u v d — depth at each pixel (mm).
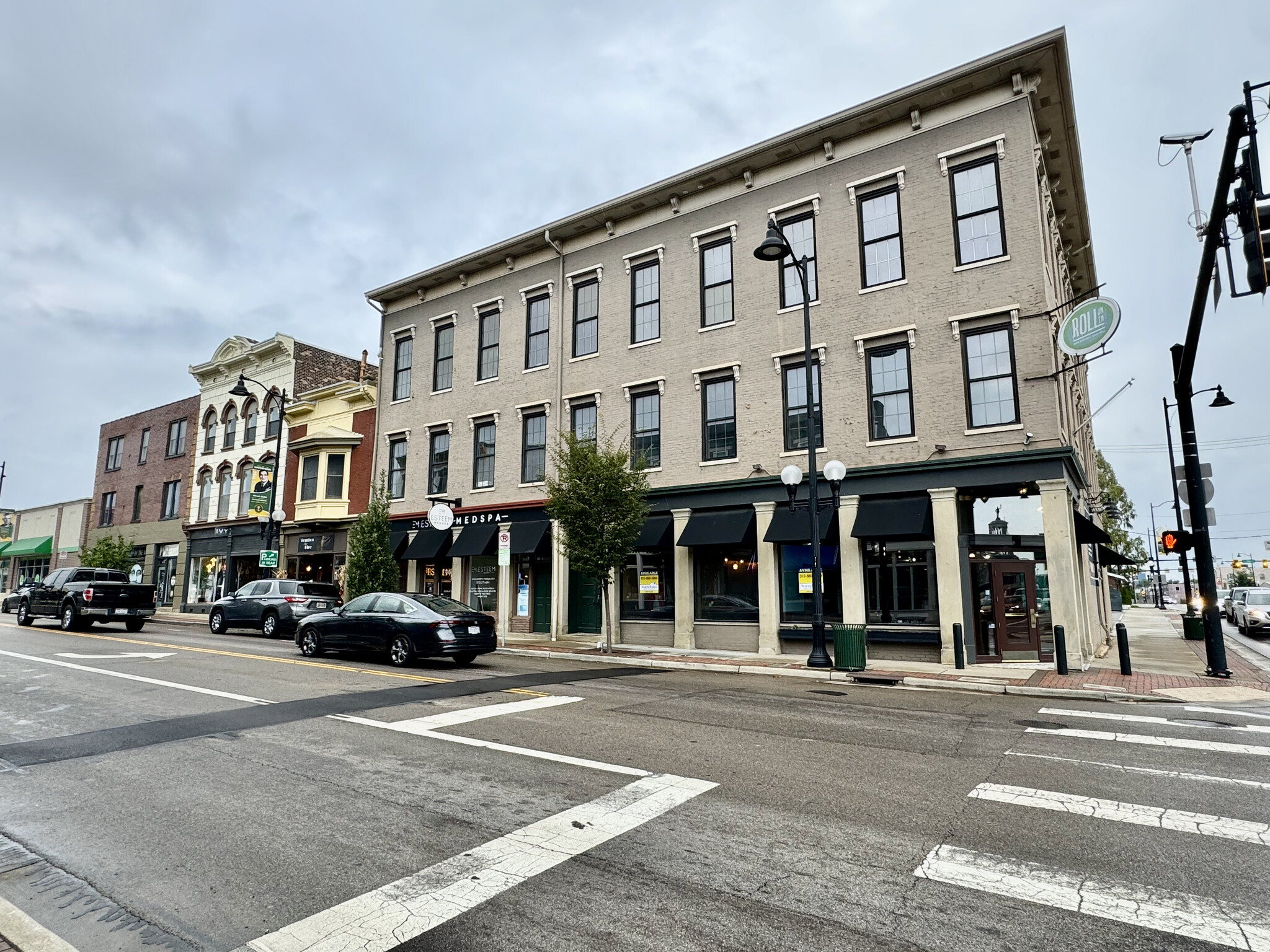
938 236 16812
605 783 6168
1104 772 6711
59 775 6367
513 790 5988
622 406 21250
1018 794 5988
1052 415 15102
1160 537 14531
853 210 18047
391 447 27312
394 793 5883
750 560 18625
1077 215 20281
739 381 19141
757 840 4918
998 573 15797
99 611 21156
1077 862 4590
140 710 9078
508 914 3875
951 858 4645
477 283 25484
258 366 33594
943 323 16469
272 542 28688
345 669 13016
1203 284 11695
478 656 17047
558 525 20938
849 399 17453
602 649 18156
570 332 22844
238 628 25703
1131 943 3607
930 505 16078
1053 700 11227
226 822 5262
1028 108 16109
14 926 3744
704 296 20344
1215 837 5047
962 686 12570
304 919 3840
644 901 4035
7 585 47531
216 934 3695
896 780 6355
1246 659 18312
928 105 17203
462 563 24391
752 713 9477
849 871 4434
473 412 24734
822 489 17422
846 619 16625
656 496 20016
